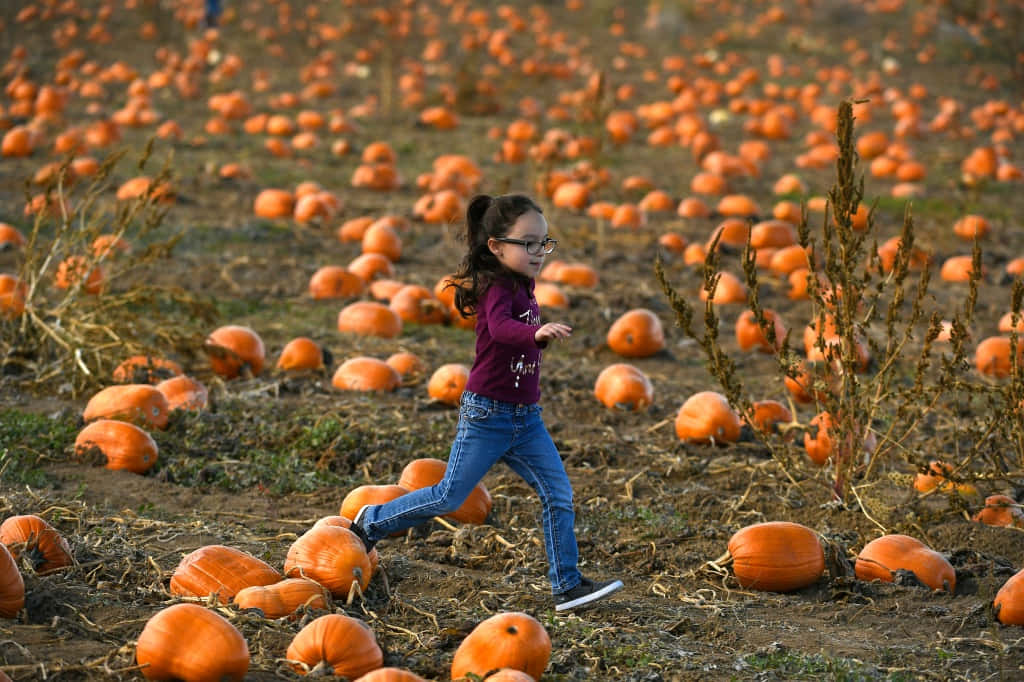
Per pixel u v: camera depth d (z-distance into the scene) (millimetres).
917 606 22078
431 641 19000
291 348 36812
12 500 24719
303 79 108438
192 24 128000
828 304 29203
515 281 19578
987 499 26750
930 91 113250
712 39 133875
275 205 58906
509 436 20062
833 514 26891
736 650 19828
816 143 85500
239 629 18375
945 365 25750
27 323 35719
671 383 38500
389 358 37969
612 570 23891
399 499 20844
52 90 85062
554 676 18000
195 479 27906
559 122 93062
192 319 37781
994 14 137250
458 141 84750
